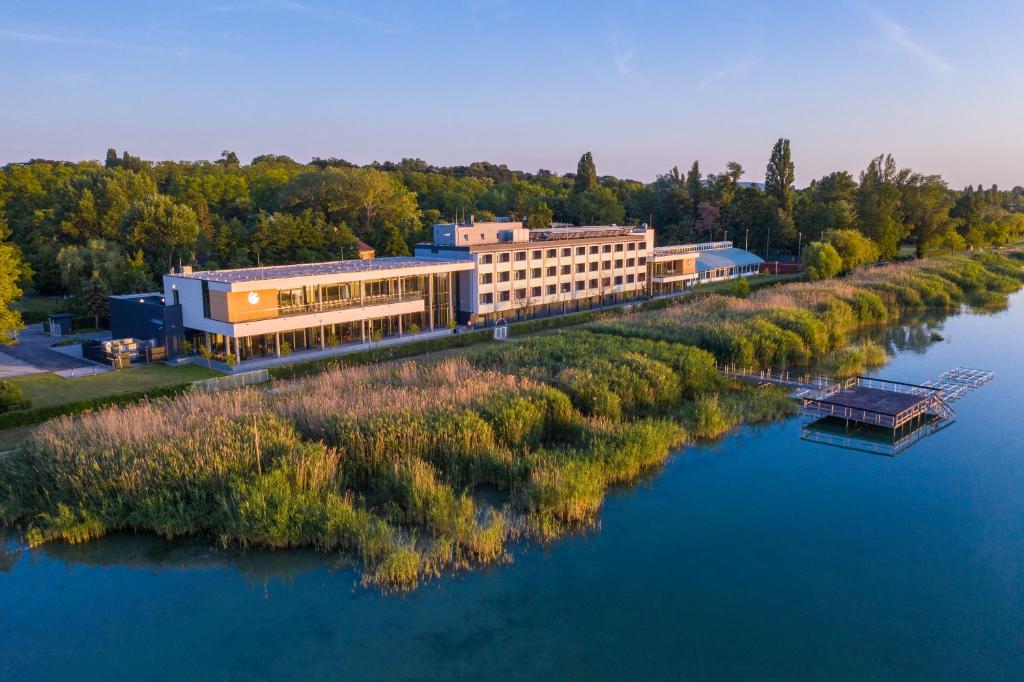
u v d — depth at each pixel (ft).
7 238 360.69
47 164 530.27
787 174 514.27
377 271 232.94
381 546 104.17
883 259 478.59
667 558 105.70
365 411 136.26
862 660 83.10
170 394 169.48
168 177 531.50
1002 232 571.28
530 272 288.92
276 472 113.19
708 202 536.01
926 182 516.73
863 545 110.52
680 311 265.13
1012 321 297.94
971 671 81.41
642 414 165.48
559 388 162.40
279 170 572.92
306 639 86.53
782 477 136.98
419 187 581.53
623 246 331.98
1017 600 95.91
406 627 88.94
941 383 201.46
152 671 81.20
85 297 269.44
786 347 222.69
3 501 114.83
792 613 92.38
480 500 121.70
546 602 94.12
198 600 95.04
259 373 183.11
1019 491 130.72
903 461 144.97
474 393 148.77
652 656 83.25
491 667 81.10
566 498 117.60
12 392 150.30
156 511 110.93
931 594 97.14
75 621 90.58
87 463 116.37
